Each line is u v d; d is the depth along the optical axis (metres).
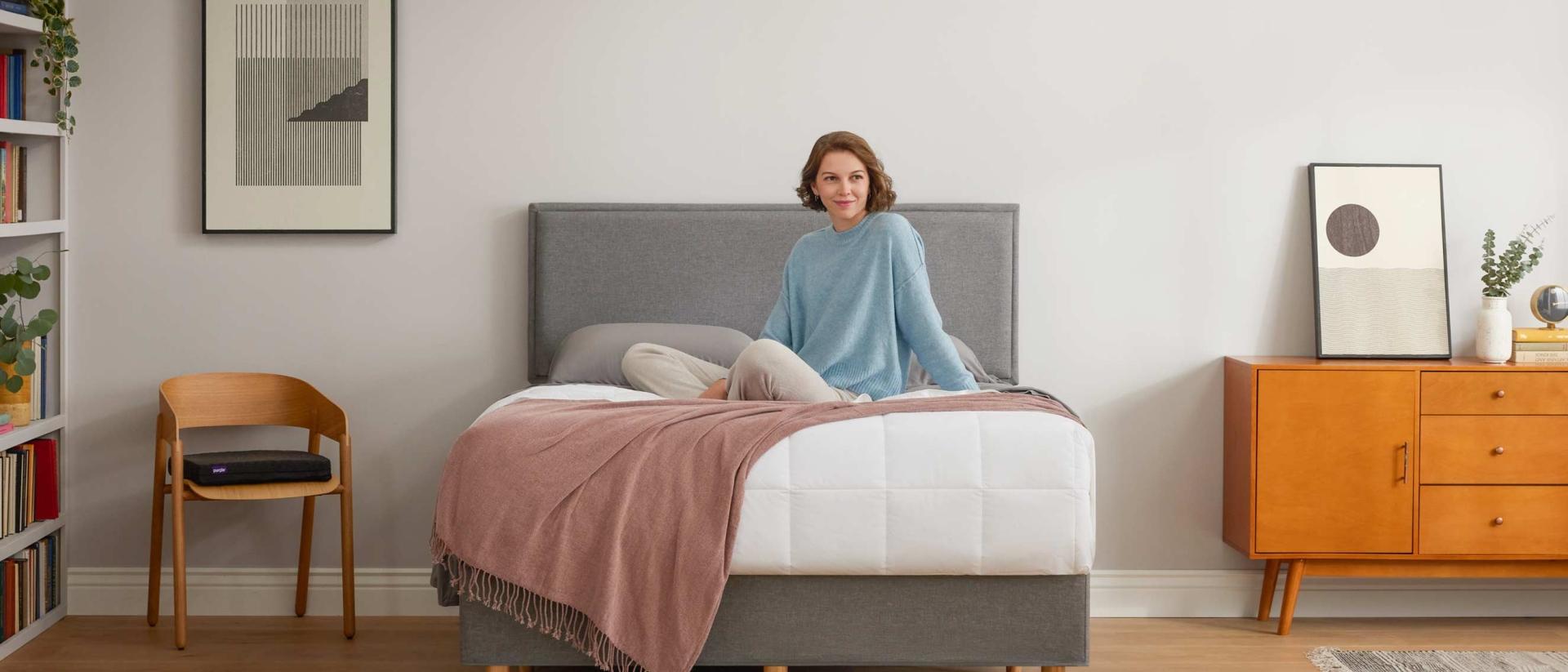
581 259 3.71
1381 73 3.79
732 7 3.77
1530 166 3.82
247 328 3.79
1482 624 3.73
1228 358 3.78
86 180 3.74
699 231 3.72
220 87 3.73
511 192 3.79
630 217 3.72
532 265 3.74
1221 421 3.85
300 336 3.79
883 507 2.59
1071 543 2.61
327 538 3.81
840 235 3.19
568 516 2.55
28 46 3.68
